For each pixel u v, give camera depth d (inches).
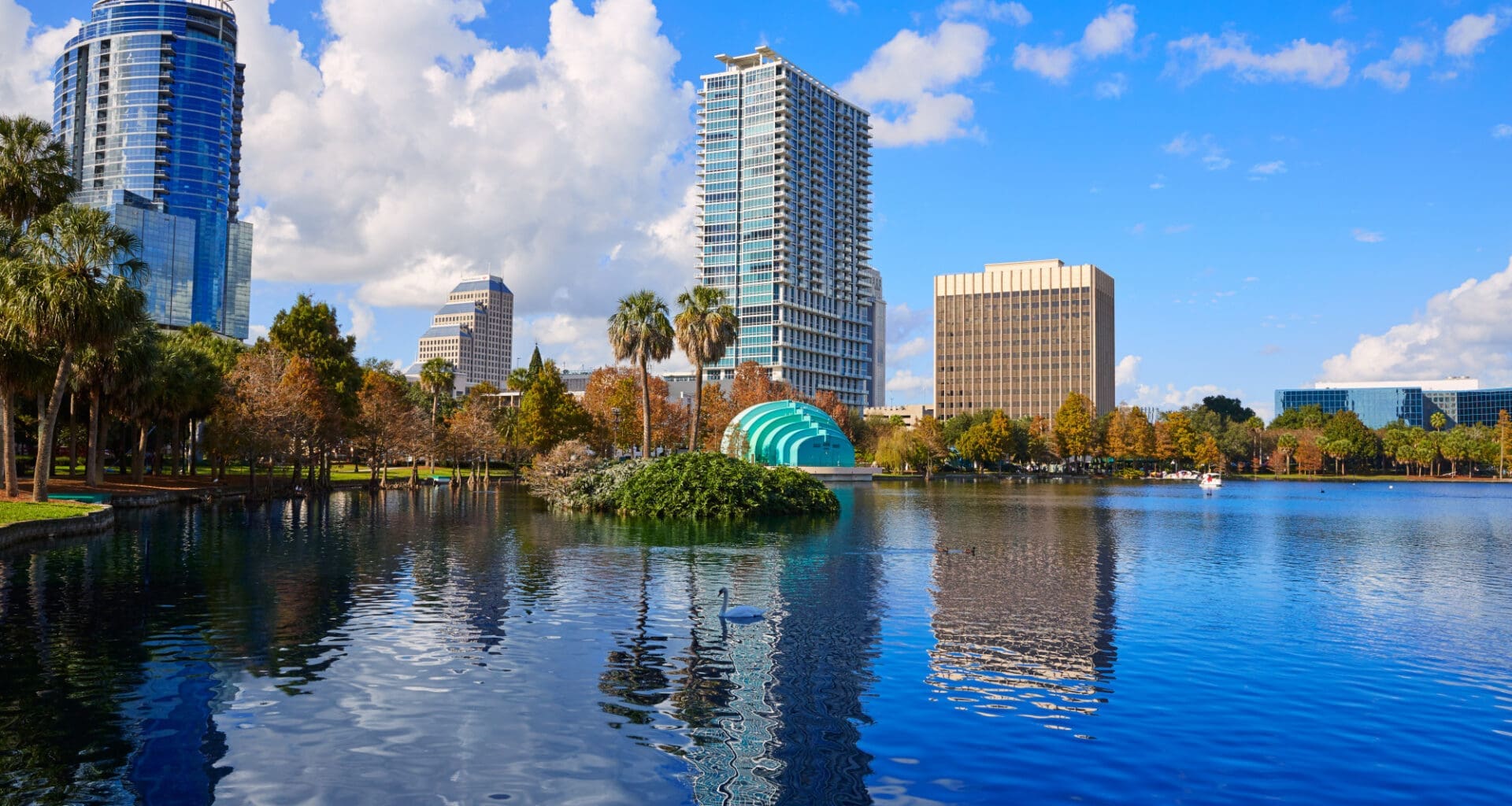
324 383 2871.6
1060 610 837.2
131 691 547.2
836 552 1286.9
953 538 1530.5
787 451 4722.0
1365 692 569.9
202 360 2632.9
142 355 2121.1
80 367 2010.3
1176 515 2294.5
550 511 2094.0
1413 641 718.5
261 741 462.6
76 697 535.8
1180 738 479.5
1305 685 585.6
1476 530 1870.1
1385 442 7273.6
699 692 554.6
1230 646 693.9
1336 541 1588.3
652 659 634.8
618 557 1195.3
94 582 955.3
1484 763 447.8
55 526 1359.5
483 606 826.2
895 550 1315.2
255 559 1150.3
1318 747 468.8
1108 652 671.1
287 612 792.3
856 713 516.4
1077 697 552.1
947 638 708.7
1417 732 494.0
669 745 462.6
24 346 1664.6
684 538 1475.1
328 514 1946.4
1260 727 500.4
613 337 2716.5
